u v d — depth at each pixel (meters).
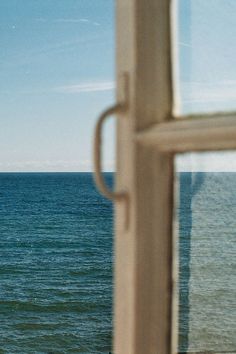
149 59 1.12
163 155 1.10
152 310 1.12
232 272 1.33
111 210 34.09
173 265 1.13
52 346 24.19
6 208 38.94
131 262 1.12
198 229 1.28
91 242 33.53
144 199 1.11
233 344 1.33
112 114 1.13
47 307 26.08
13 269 30.17
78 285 28.53
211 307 1.32
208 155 1.09
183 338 1.26
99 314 25.86
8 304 26.45
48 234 33.75
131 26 1.12
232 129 0.96
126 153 1.14
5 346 23.88
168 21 1.13
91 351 24.05
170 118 1.12
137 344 1.12
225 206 1.27
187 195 1.22
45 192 41.47
